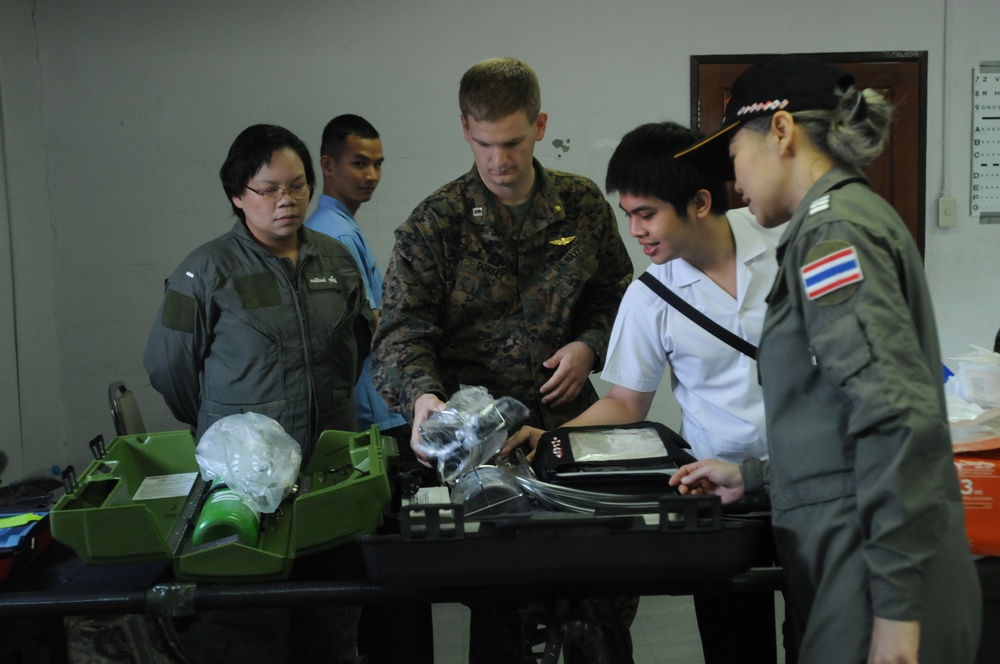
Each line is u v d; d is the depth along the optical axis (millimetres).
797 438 1230
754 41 3918
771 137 1249
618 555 1329
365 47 3826
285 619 2129
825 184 1213
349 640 2352
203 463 1566
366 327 2514
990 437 1467
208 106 3809
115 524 1394
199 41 3781
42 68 3752
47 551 1615
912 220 4047
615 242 2104
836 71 1247
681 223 1554
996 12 3949
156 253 3857
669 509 1322
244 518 1459
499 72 1794
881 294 1096
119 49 3762
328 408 2354
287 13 3793
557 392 1930
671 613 3023
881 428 1073
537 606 1427
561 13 3865
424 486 1654
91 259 3844
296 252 2375
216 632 2082
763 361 1271
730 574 1354
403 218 3920
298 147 2271
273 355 2268
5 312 3436
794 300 1197
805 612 1271
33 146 3693
